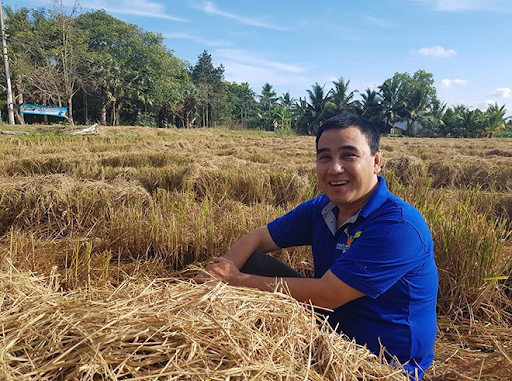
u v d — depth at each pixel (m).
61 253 3.60
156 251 3.69
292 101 67.44
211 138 24.00
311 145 16.77
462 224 3.34
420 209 4.18
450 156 11.13
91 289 1.99
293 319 1.65
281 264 2.59
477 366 1.95
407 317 1.89
